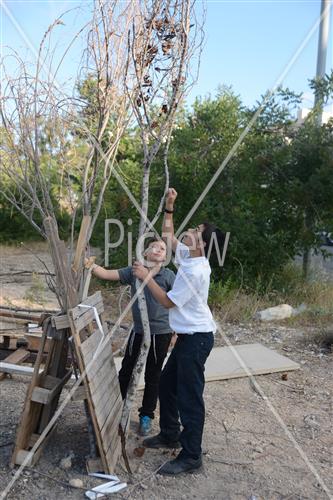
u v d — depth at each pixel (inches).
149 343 129.4
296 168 337.7
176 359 130.4
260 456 135.4
